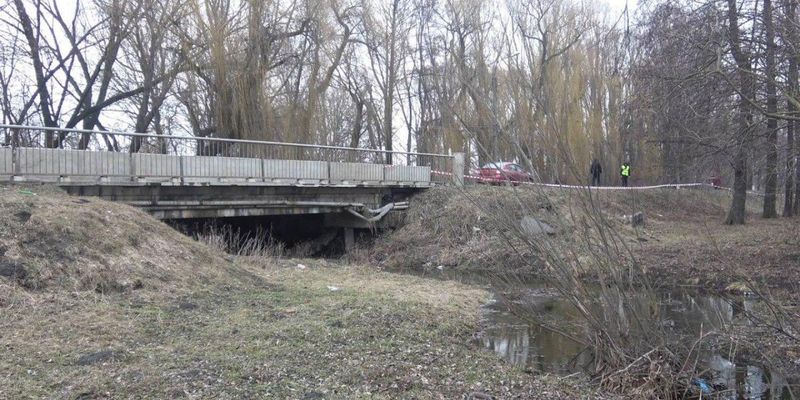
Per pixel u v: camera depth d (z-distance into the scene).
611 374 6.54
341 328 7.84
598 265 7.04
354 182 20.86
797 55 9.05
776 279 12.18
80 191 13.52
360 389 5.52
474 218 20.19
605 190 21.36
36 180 12.49
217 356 6.19
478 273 17.06
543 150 7.21
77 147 16.00
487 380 6.29
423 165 24.20
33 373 5.31
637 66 12.03
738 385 6.51
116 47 24.50
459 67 8.62
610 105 19.78
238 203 17.16
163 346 6.46
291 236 23.19
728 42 9.94
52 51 24.81
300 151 20.11
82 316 7.27
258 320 7.95
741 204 21.84
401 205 22.95
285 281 11.55
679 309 10.82
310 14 28.06
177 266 10.28
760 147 12.12
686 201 26.39
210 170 16.19
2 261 8.23
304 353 6.56
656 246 16.88
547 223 7.26
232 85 24.56
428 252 19.55
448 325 8.95
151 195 15.15
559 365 7.35
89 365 5.64
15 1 22.73
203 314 8.12
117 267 9.27
